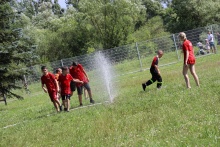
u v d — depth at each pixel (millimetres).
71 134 9156
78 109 14180
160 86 15219
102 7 54188
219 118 7652
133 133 7867
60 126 10711
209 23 52594
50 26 63062
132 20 55469
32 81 32969
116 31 55969
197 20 54344
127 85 20891
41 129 10789
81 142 7961
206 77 15516
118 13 54688
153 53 33844
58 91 14609
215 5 52094
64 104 14516
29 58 25172
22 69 24297
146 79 22516
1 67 23203
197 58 30656
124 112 10852
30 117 15109
